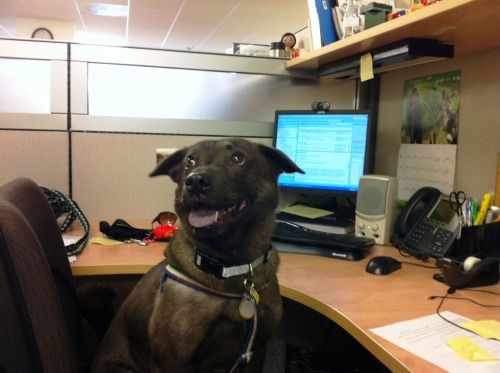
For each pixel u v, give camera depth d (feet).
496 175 4.23
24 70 5.38
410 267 4.03
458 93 4.74
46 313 2.34
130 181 5.75
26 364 2.24
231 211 3.11
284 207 5.89
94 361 3.65
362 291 3.35
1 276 2.18
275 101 6.25
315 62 5.69
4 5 19.19
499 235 3.80
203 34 23.80
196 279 3.00
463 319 2.81
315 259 4.24
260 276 3.18
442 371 2.16
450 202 4.59
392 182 4.84
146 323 3.26
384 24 4.04
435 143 5.06
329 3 5.46
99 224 5.21
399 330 2.63
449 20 3.59
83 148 5.57
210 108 6.02
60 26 21.91
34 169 5.46
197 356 3.01
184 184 3.16
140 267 3.96
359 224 5.03
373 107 6.19
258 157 3.47
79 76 5.45
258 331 3.17
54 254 3.46
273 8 18.54
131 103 5.71
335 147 5.59
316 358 6.15
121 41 26.07
